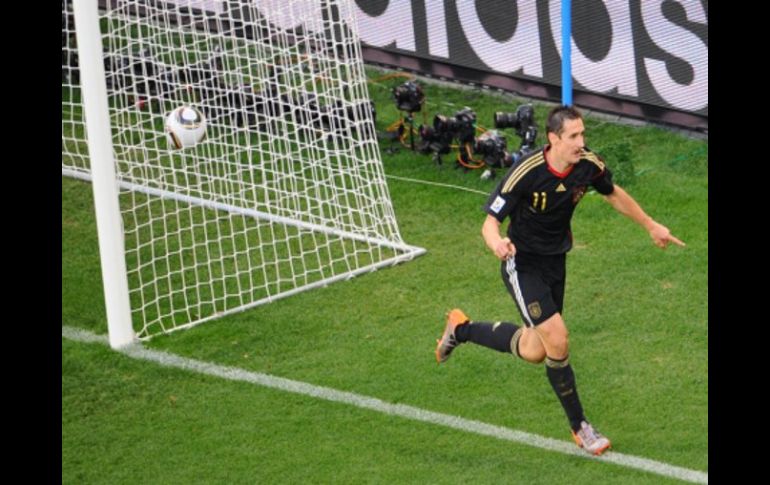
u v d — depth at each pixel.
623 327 26.25
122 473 22.09
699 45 33.66
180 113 29.17
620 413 23.33
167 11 33.25
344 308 27.55
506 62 36.75
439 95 37.56
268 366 25.39
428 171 33.59
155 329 27.08
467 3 36.75
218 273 29.39
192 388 24.67
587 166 21.75
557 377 22.03
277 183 33.31
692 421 22.97
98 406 24.16
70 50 34.53
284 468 22.02
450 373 24.84
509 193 21.62
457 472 21.69
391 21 38.12
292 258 29.86
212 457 22.44
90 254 30.16
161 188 33.06
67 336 26.62
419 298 27.86
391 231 30.34
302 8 32.66
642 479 21.36
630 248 29.36
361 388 24.44
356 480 21.58
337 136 32.38
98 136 25.34
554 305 22.00
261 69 35.19
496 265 29.12
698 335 25.78
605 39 35.00
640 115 35.19
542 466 21.80
